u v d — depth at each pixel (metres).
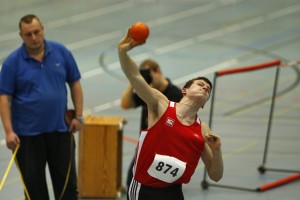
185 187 13.20
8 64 9.41
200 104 7.39
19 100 9.51
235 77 23.61
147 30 7.04
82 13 35.56
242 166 14.61
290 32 31.08
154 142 7.40
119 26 32.25
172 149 7.39
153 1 39.69
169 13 35.94
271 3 39.06
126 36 7.09
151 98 7.37
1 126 17.11
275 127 17.86
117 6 37.88
